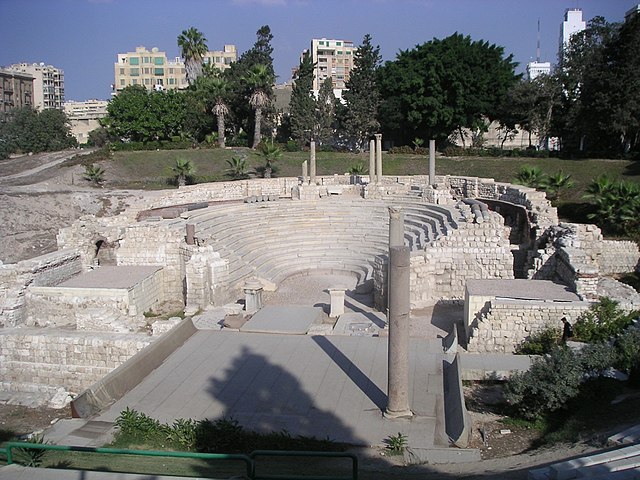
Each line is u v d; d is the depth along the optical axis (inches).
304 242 1856.5
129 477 498.6
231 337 1083.9
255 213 1969.7
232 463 635.5
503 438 752.3
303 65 3791.8
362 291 1533.0
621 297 1181.1
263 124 3779.5
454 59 3164.4
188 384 880.3
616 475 438.3
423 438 713.6
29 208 2009.1
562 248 1378.0
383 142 3732.8
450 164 2942.9
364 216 1971.0
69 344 1105.4
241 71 3892.7
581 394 785.6
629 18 2539.4
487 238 1462.8
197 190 2374.5
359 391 850.1
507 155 2994.6
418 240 1632.6
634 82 2337.6
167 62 7283.5
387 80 3430.1
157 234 1617.9
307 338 1077.1
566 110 3061.0
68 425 753.0
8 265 1411.2
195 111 3540.8
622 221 1681.8
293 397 832.3
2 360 1135.6
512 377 839.7
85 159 2839.6
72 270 1574.8
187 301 1494.8
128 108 3422.7
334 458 663.1
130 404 815.7
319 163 3149.6
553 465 494.0
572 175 2466.8
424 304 1422.2
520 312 1061.8
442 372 927.0
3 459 577.0
